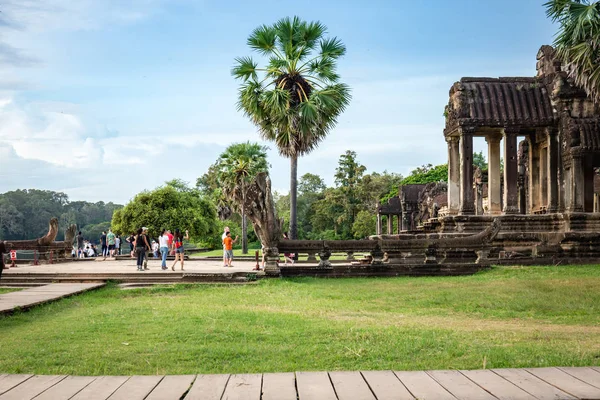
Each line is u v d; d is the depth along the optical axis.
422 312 14.38
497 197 29.00
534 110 27.67
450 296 16.42
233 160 52.28
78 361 8.78
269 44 30.89
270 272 21.50
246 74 31.09
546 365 7.89
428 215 42.38
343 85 31.55
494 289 17.31
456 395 6.29
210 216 68.25
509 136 27.67
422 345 9.57
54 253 33.22
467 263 23.05
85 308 15.12
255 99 30.72
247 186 21.97
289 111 30.33
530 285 17.89
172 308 14.59
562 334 10.89
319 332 10.85
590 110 27.12
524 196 35.12
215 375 7.10
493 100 27.84
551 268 22.53
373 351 9.12
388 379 6.88
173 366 8.41
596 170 35.00
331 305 15.41
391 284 19.80
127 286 19.81
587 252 24.23
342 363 8.45
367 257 27.97
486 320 13.19
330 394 6.34
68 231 35.97
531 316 13.67
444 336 10.47
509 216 27.03
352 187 79.69
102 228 115.19
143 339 10.45
